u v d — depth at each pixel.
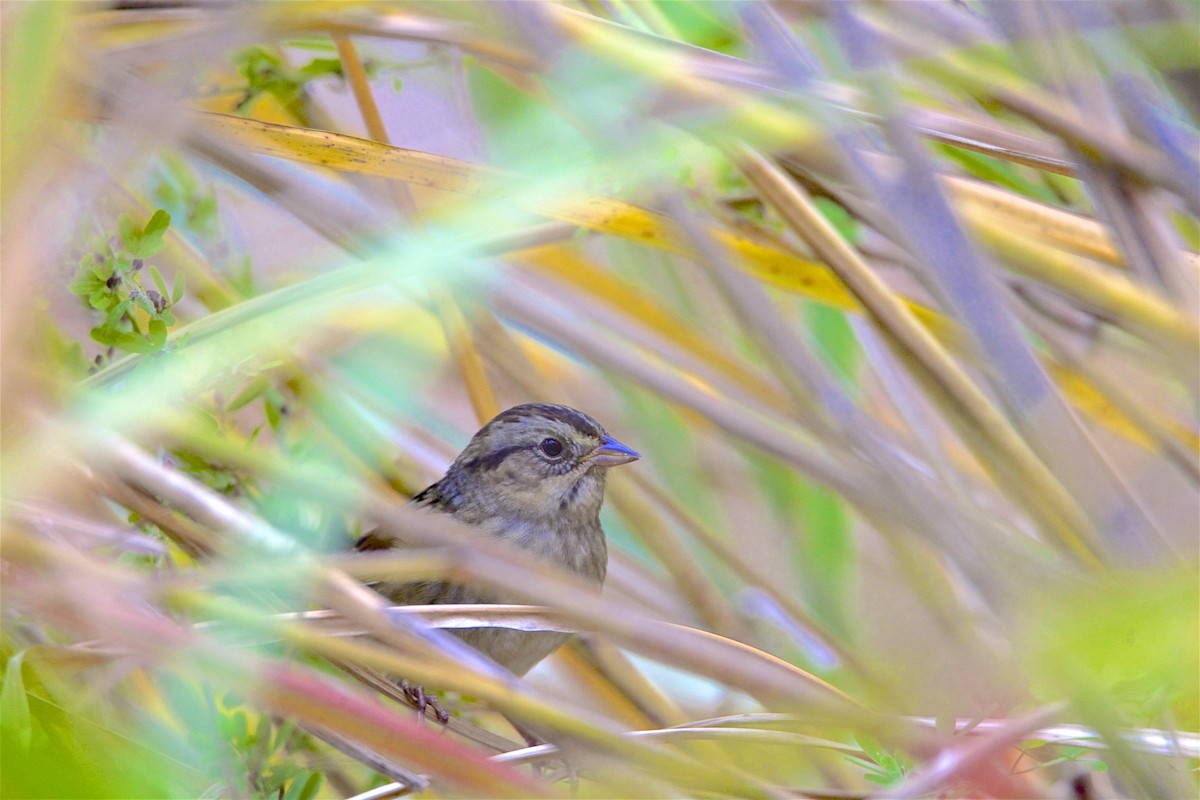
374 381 3.00
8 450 2.28
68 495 2.51
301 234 3.01
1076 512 2.92
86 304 2.97
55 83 2.27
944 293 2.92
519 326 3.04
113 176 2.70
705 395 3.00
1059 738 2.93
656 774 2.75
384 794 2.94
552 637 3.00
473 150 2.98
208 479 2.96
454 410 3.07
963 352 2.98
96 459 2.53
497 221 2.96
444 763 2.39
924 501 2.92
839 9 2.93
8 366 2.23
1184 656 2.37
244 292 3.00
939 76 2.95
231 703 2.94
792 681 2.66
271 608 2.92
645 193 2.96
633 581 3.06
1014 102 2.95
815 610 3.03
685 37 2.96
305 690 2.37
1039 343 2.99
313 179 2.98
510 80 2.96
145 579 2.38
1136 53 2.95
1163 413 2.98
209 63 2.92
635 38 2.93
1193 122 2.95
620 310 3.04
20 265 2.23
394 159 2.96
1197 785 2.93
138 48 2.88
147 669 2.94
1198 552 2.91
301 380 3.00
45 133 2.26
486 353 3.04
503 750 2.99
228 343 2.95
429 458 3.04
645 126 2.92
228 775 2.94
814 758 2.96
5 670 2.88
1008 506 2.97
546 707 2.66
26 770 2.14
